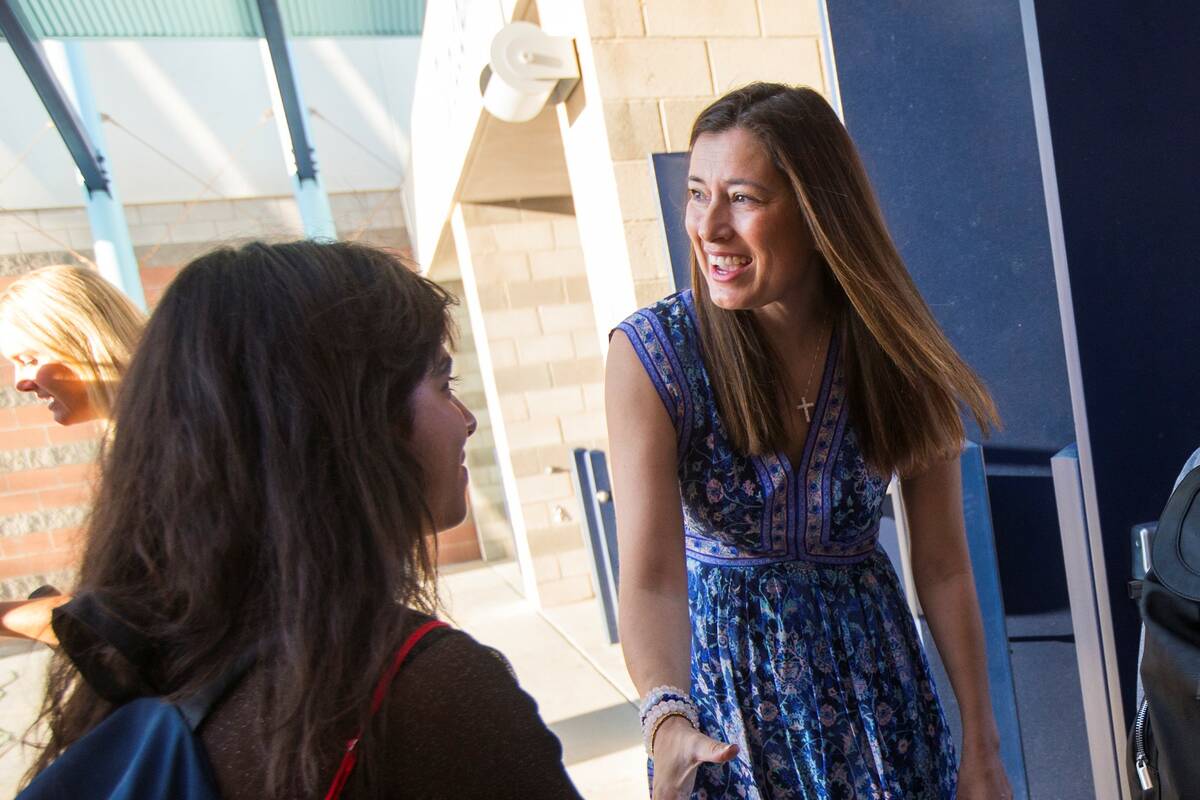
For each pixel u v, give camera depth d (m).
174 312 0.53
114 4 5.02
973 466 1.54
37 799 0.45
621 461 0.99
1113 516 1.29
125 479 0.52
